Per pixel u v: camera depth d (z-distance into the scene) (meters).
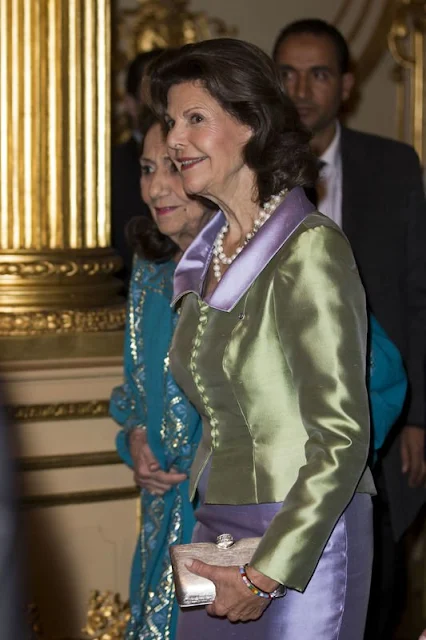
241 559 2.56
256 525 2.64
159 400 3.45
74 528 4.26
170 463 3.41
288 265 2.56
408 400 4.59
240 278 2.62
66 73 4.39
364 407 2.52
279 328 2.56
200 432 3.39
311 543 2.48
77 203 4.45
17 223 4.39
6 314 4.31
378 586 4.61
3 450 1.31
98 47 4.45
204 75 2.65
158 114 2.86
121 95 6.14
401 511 4.50
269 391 2.60
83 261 4.45
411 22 6.49
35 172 4.39
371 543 2.73
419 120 6.52
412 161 4.70
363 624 2.71
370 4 6.45
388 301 4.57
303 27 4.76
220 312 2.67
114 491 4.30
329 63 4.65
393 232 4.61
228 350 2.62
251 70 2.68
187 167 2.71
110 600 4.30
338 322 2.51
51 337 4.29
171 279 3.48
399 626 5.85
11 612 1.28
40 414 4.19
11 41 4.34
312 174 2.74
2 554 1.27
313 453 2.51
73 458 4.23
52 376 4.18
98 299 4.49
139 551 3.59
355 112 6.46
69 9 4.38
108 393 4.27
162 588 3.40
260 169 2.68
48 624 4.22
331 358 2.49
